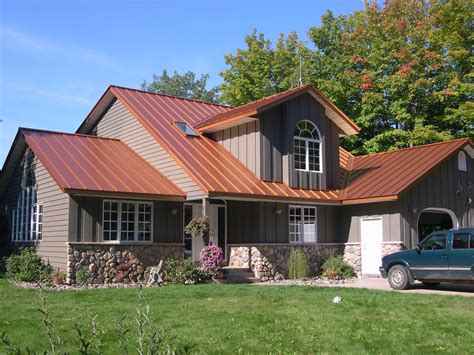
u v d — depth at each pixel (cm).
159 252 1817
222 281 1716
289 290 1365
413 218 1955
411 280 1493
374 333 894
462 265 1387
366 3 3412
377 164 2303
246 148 2006
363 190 2033
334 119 2230
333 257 2027
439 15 3162
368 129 3309
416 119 3045
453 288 1535
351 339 857
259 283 1755
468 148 2183
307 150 2089
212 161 1945
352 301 1166
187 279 1650
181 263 1700
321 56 3534
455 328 927
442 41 3138
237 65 3788
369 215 2025
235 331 899
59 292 1350
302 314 1031
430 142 3023
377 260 1986
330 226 2111
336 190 2139
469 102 2936
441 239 1448
